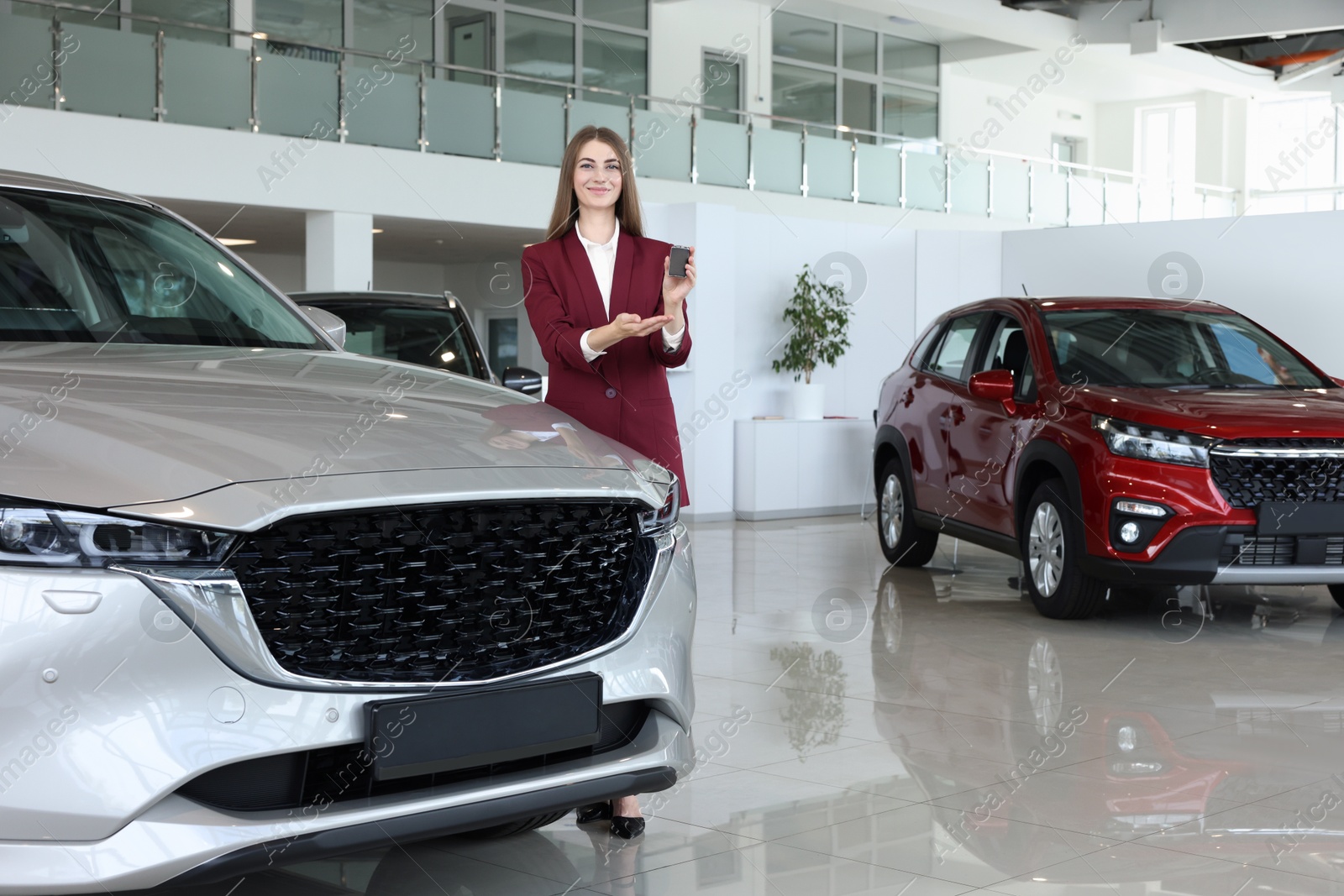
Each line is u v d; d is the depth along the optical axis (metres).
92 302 2.64
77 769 1.66
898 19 17.20
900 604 6.04
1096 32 14.95
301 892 2.46
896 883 2.53
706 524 9.74
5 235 2.70
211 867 1.73
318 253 10.69
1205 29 13.88
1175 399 5.14
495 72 11.70
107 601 1.68
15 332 2.46
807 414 10.38
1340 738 3.65
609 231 2.96
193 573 1.73
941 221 14.91
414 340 5.75
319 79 10.58
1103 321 5.96
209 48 10.02
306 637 1.83
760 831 2.86
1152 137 23.00
